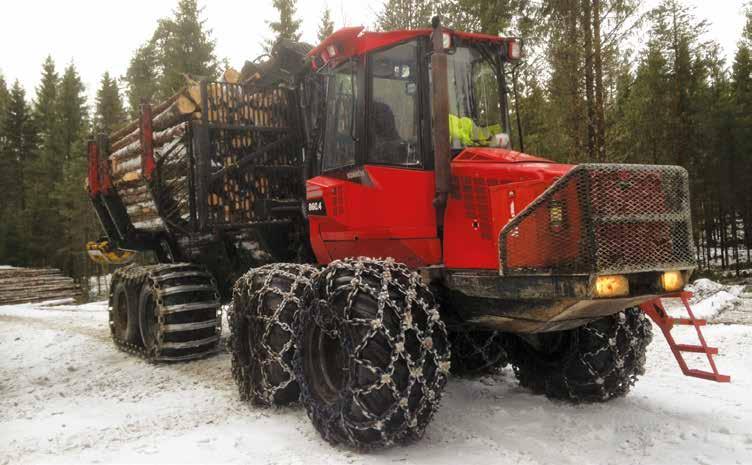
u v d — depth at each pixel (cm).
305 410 403
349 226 439
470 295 365
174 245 784
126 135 777
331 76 471
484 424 379
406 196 403
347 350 329
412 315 326
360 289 333
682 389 465
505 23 1571
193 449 339
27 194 3844
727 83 2838
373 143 422
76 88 4225
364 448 326
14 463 329
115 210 835
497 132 439
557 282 313
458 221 379
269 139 639
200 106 600
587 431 360
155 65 3247
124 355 714
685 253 326
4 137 4306
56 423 414
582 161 1291
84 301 2859
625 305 332
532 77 1359
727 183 2311
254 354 439
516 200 343
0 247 3472
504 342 481
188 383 536
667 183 323
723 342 635
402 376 316
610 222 303
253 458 322
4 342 877
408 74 405
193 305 634
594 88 1318
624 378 413
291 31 2797
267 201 612
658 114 2208
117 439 368
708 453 324
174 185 661
